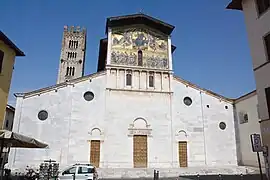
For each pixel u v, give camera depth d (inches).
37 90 1441.9
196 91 1678.2
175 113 1601.9
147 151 1505.9
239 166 1526.8
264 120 800.3
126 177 1272.1
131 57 1670.8
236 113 1691.7
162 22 1750.7
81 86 1523.1
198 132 1601.9
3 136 665.0
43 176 1011.3
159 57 1715.1
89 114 1485.0
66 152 1392.7
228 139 1633.9
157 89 1631.4
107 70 1595.7
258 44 856.9
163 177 1274.6
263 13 845.2
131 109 1552.7
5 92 940.0
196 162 1546.5
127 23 1739.7
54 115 1433.3
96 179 979.9
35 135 1375.5
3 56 930.7
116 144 1472.7
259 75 839.7
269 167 749.9
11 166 1305.4
